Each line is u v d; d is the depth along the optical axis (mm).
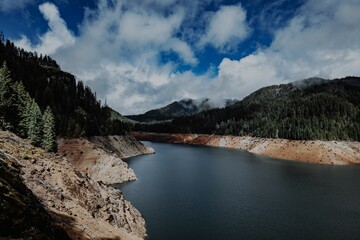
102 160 92375
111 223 40406
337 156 138625
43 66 188750
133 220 47594
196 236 45594
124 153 147875
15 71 143375
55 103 137250
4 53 152250
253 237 45594
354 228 49656
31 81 143750
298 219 53656
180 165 118688
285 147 162250
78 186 41781
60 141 98625
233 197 67938
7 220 18750
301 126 170375
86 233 29578
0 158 28797
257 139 199375
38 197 29891
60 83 166250
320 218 54344
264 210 58594
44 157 42531
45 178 36781
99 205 41969
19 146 41312
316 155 141750
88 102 181250
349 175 99000
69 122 104688
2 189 20969
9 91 72812
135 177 88625
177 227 49156
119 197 51750
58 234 24062
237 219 53281
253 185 80938
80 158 94000
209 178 90188
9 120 70750
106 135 146875
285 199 66500
